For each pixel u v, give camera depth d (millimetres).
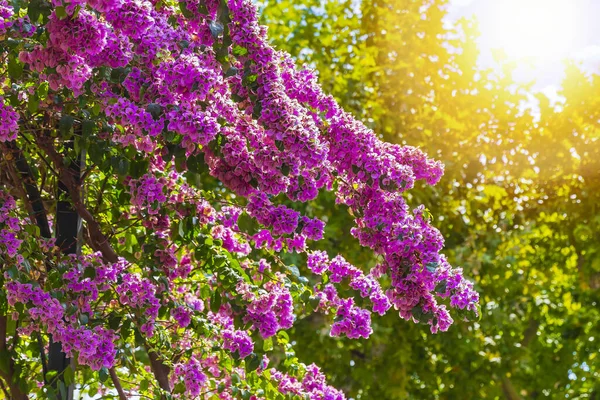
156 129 3639
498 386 12727
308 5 12172
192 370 4684
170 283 4836
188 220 4531
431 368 12539
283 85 4008
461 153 11281
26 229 4250
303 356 11500
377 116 11438
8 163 4359
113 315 4438
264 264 4801
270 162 3801
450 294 4195
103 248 4719
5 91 4043
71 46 3514
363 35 12062
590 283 13305
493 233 11672
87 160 4902
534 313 15000
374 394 11984
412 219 4328
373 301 4641
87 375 4816
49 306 4031
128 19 3609
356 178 4250
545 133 11094
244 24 3836
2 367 4398
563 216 11594
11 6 3730
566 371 16109
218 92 3941
